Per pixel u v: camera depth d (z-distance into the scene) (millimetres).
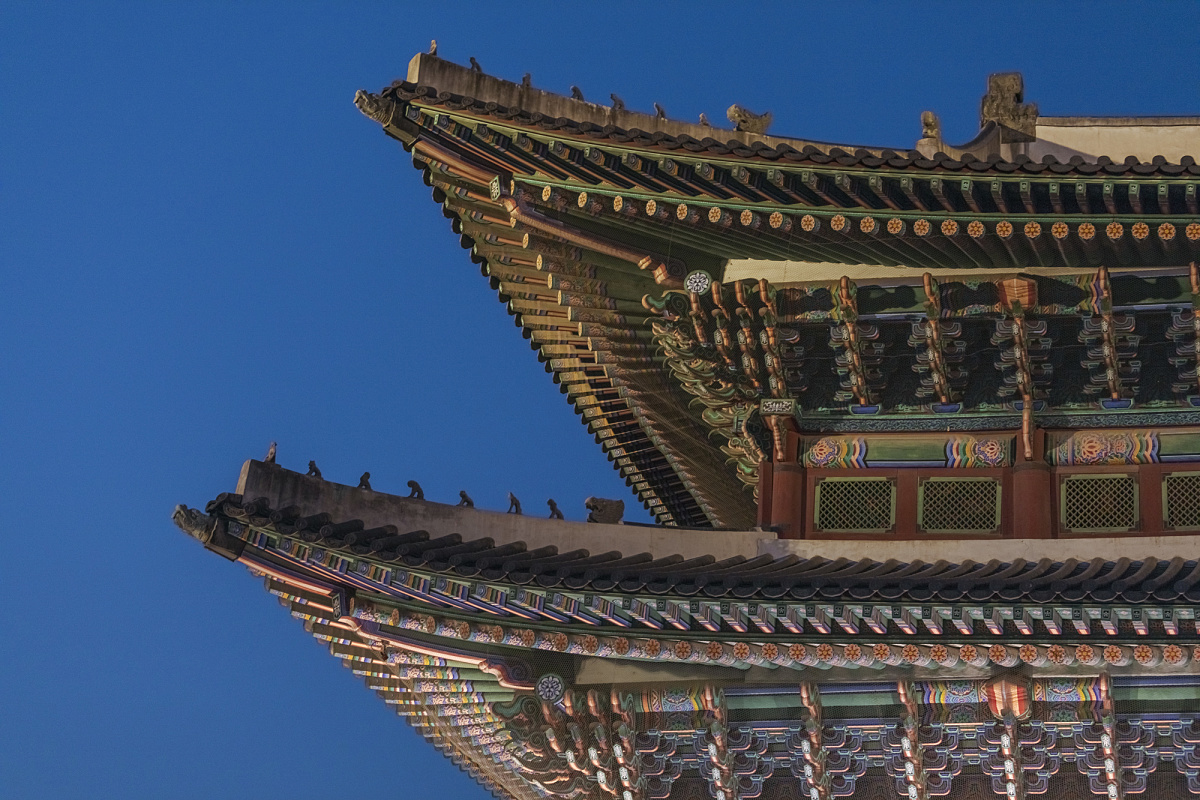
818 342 23281
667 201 22312
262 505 19750
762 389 23625
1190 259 21641
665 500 29781
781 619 19094
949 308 22656
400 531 22141
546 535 22797
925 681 20562
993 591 18609
